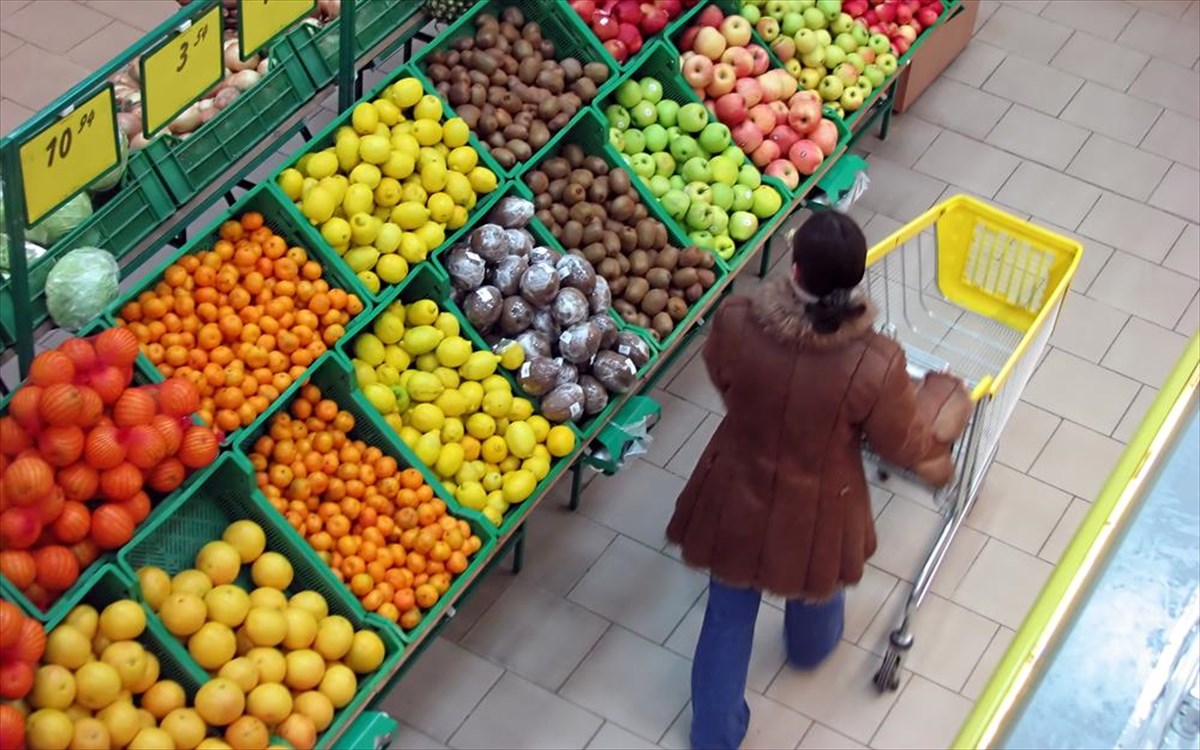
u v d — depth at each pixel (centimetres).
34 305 351
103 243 368
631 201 447
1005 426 479
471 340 405
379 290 395
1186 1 680
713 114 489
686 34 498
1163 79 638
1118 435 493
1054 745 154
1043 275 436
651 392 498
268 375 363
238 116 402
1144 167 595
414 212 398
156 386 337
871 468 473
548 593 437
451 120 418
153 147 379
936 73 624
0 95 566
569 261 418
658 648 427
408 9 457
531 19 468
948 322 454
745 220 473
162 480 332
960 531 461
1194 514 176
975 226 436
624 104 479
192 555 346
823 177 510
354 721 350
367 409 377
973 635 434
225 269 370
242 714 324
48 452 310
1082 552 168
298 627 337
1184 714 157
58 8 608
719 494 347
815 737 407
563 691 414
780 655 425
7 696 291
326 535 360
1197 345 197
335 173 399
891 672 414
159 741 308
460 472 391
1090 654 161
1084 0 677
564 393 401
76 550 320
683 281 446
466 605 431
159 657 326
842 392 319
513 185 429
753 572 349
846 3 536
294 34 418
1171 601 166
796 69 511
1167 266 554
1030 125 610
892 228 560
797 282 311
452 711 406
